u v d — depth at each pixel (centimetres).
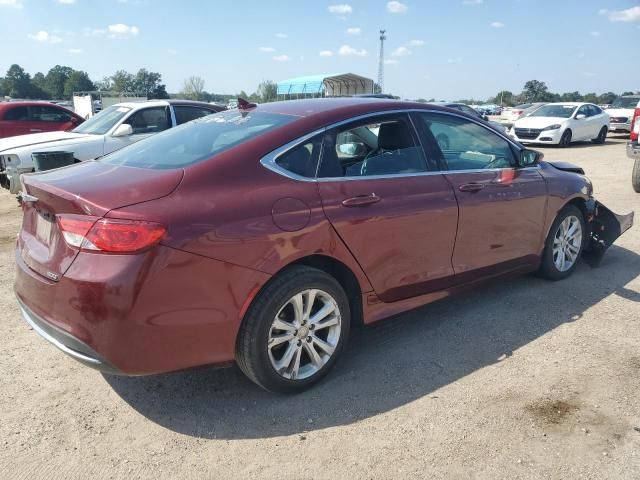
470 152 406
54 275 264
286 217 291
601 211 523
